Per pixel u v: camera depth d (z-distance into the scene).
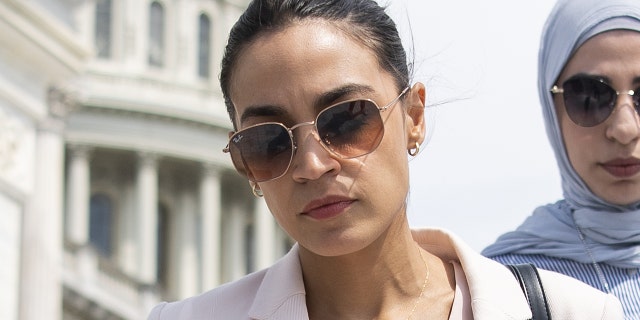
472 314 3.43
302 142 3.32
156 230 71.69
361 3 3.45
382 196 3.32
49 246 36.59
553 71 4.79
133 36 70.88
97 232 70.25
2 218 35.09
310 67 3.33
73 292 53.91
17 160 35.78
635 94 4.66
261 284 3.54
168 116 70.06
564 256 4.71
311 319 3.50
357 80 3.34
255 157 3.36
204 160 71.12
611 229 4.65
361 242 3.30
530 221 4.88
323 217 3.29
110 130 69.50
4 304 35.03
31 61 36.06
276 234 76.69
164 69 71.44
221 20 73.62
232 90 3.45
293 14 3.37
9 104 35.44
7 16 34.66
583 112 4.71
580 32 4.68
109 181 70.75
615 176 4.68
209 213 71.50
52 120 37.38
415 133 3.63
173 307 3.66
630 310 4.61
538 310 3.47
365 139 3.31
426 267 3.53
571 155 4.78
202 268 71.44
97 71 69.50
